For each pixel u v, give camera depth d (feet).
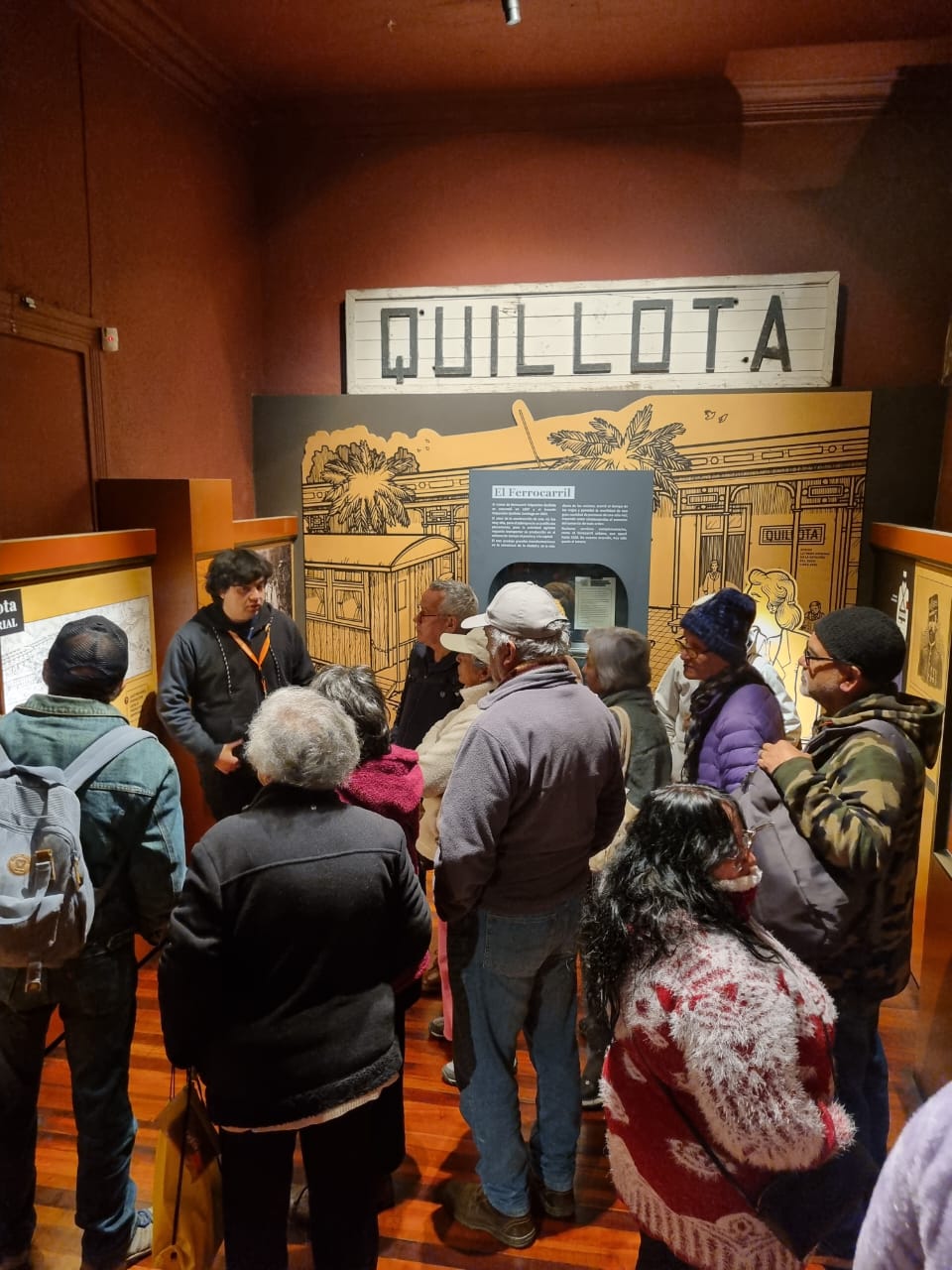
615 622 13.88
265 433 14.15
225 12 10.44
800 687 13.15
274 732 5.13
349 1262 5.25
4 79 8.29
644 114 12.91
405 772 6.58
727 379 12.96
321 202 13.94
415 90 12.86
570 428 13.29
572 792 5.97
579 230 13.35
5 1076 5.87
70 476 9.57
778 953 4.03
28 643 7.98
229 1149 5.09
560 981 6.51
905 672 10.58
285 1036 4.91
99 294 9.93
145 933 6.21
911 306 12.73
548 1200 6.77
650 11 10.64
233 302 13.38
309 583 14.49
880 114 12.39
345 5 10.36
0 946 5.38
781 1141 3.65
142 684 10.09
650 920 4.00
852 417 12.53
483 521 13.71
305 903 4.89
